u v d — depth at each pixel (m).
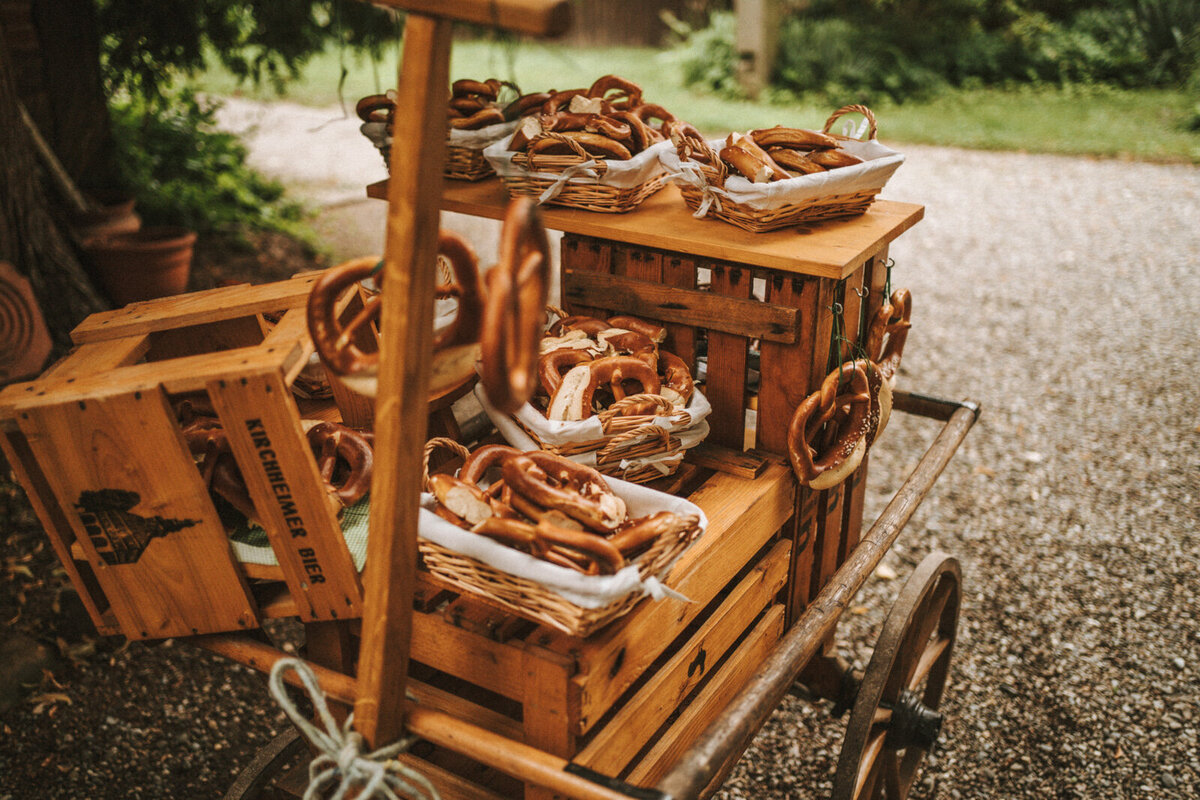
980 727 3.13
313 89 12.14
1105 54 13.22
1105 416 5.15
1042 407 5.27
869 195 2.12
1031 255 7.54
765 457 2.02
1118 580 3.85
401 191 1.16
